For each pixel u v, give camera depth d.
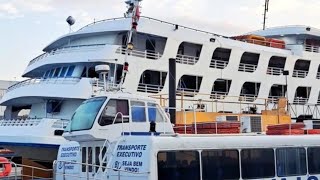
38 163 25.28
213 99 31.72
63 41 32.75
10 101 30.09
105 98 15.20
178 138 12.95
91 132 14.60
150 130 14.45
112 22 30.20
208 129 17.09
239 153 14.00
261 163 14.43
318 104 39.97
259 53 35.78
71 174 16.09
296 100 38.69
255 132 18.03
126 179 12.95
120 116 15.20
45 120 25.09
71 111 27.20
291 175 15.08
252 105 34.22
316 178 15.65
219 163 13.51
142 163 12.59
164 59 30.27
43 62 30.42
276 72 37.22
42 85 27.80
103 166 13.88
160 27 30.53
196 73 32.09
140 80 29.58
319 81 40.56
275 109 31.56
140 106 15.80
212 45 32.88
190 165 12.97
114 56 27.89
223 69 33.53
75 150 16.61
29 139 24.89
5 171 22.27
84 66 28.91
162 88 29.98
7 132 26.00
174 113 23.28
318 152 15.90
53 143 24.64
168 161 12.62
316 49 41.94
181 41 31.28
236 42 34.69
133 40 30.28
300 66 40.00
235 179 13.77
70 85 26.88
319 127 18.97
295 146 15.35
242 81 34.59
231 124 17.22
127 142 13.29
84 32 30.97
